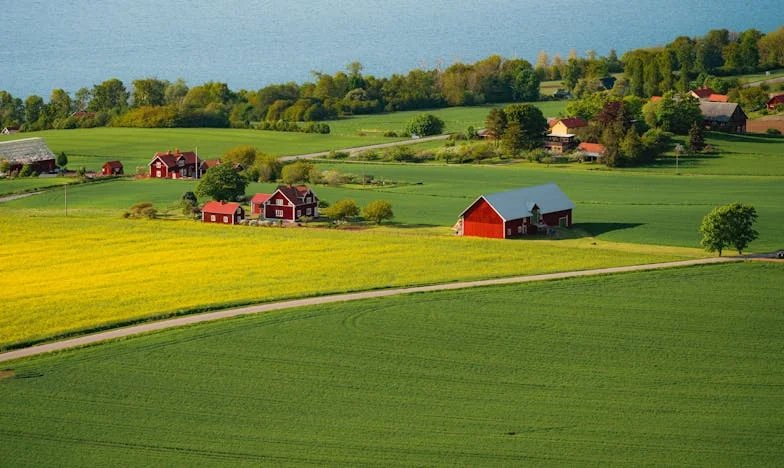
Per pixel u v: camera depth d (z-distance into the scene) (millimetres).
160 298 108562
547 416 74938
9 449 70812
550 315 99312
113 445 71250
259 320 98250
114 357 88250
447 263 123000
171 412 76562
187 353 89125
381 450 69750
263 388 81000
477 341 91750
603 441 70688
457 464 67688
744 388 80062
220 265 124812
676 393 79062
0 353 90312
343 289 110000
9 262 130000
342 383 81875
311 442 71188
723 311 99875
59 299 109438
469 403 77562
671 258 124375
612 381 81750
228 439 71875
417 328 95500
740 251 127062
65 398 79375
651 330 94438
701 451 69000
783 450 69062
